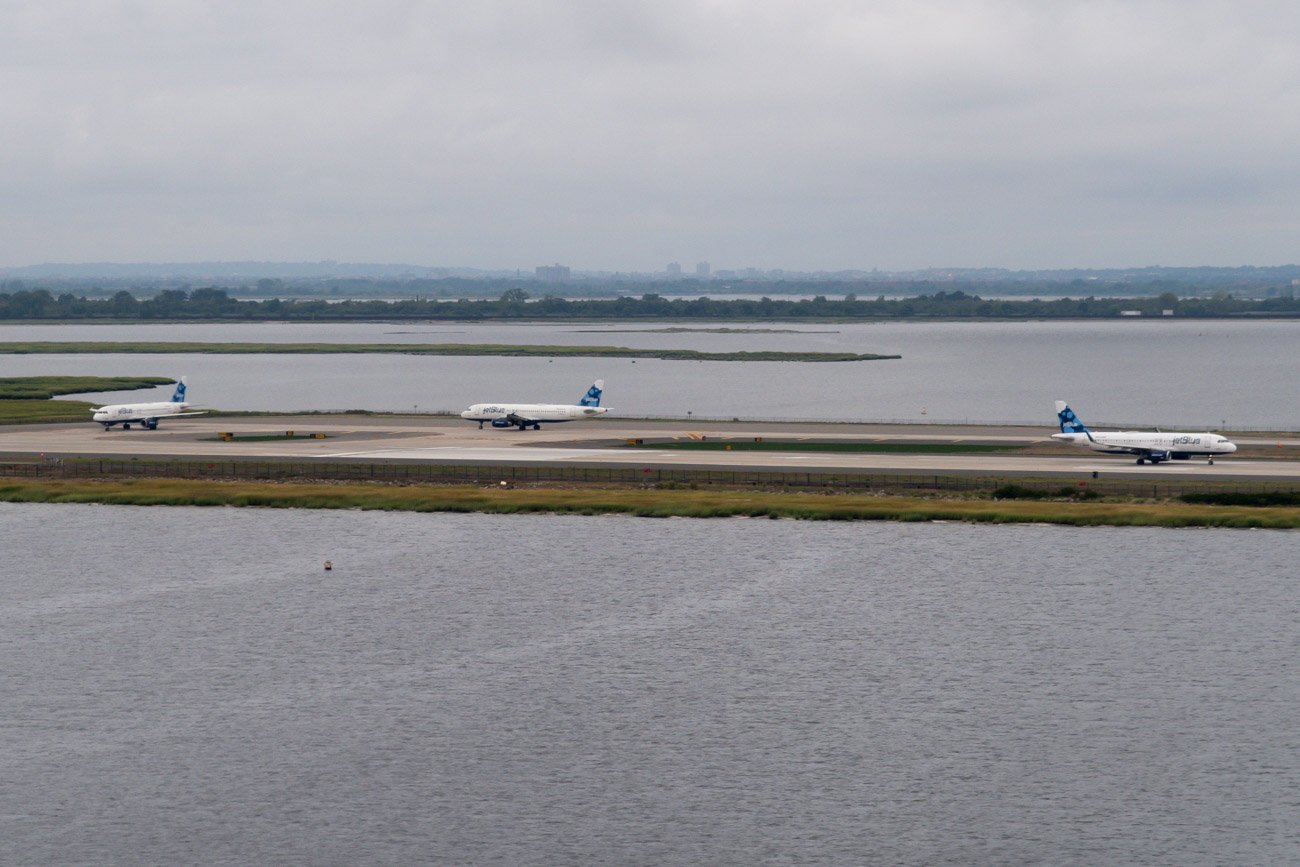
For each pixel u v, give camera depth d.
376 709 178.62
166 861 139.38
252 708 179.25
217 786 156.12
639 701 180.50
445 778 157.88
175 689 186.50
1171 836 142.62
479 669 193.50
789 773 158.25
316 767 161.00
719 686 185.75
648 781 156.50
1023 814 147.88
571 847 141.50
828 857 139.25
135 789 155.50
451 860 139.25
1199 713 174.12
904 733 169.00
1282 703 177.00
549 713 176.75
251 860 139.38
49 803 152.12
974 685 185.12
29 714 177.62
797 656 197.50
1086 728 169.88
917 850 140.38
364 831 145.25
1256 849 139.75
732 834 144.00
